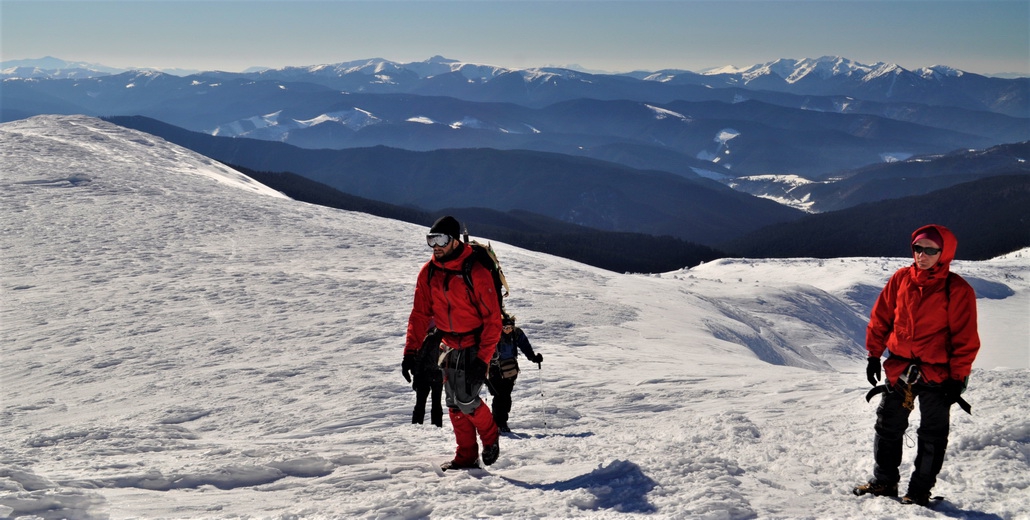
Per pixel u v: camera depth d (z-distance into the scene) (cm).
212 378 1073
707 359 1256
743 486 411
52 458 557
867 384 750
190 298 1806
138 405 944
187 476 444
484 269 471
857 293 4972
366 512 368
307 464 486
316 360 1172
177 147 6931
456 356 479
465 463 505
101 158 4962
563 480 448
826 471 464
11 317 1620
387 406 861
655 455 496
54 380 1130
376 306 1703
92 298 1809
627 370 1062
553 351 1296
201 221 3098
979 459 436
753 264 6381
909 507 379
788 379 883
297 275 2119
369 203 18625
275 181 18312
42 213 3095
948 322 389
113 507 372
